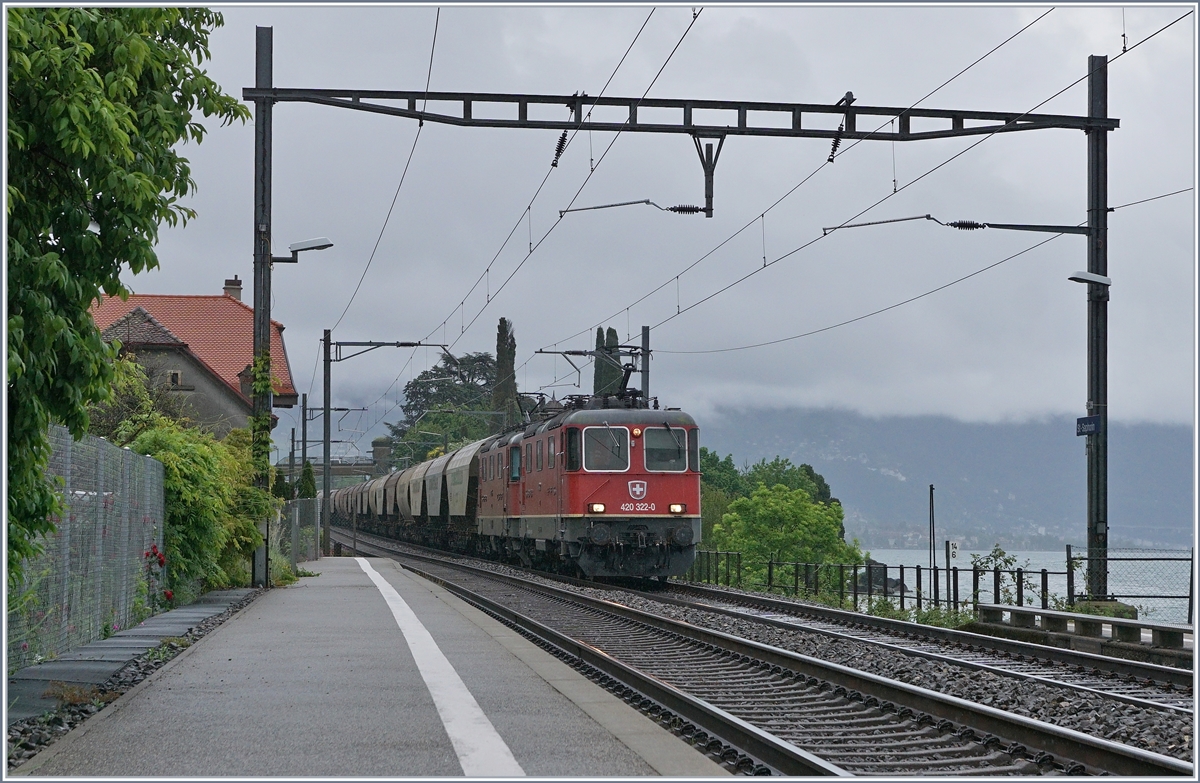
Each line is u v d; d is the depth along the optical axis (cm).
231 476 2341
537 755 772
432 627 1630
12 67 750
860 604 2477
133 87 843
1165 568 2169
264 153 2295
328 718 906
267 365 2408
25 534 861
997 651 1563
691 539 2783
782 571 5581
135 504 1711
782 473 9188
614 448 2769
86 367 843
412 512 5581
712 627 1848
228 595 2238
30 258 789
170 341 4472
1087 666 1407
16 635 1145
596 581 2944
